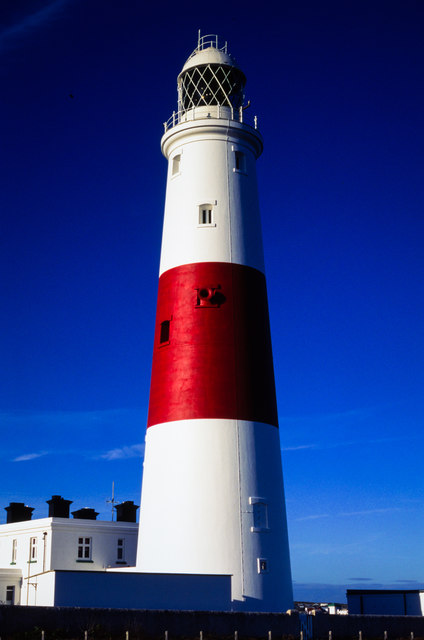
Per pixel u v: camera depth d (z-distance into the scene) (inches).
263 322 1786.4
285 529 1706.4
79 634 1250.0
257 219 1872.5
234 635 1384.1
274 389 1790.1
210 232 1780.3
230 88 1919.3
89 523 2116.1
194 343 1706.4
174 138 1872.5
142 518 1705.2
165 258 1828.2
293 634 1451.8
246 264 1787.6
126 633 1248.2
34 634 1206.9
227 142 1854.1
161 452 1679.4
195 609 1536.7
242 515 1620.3
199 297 1732.3
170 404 1692.9
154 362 1776.6
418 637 1640.0
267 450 1690.5
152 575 1517.0
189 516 1614.2
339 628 1535.4
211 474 1630.2
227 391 1675.7
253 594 1589.6
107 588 1476.4
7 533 2235.5
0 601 2010.3
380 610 2128.4
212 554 1592.0
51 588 1444.4
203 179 1817.2
